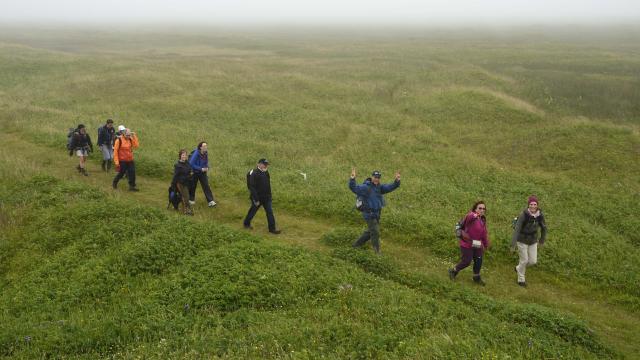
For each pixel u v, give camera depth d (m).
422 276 13.42
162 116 33.34
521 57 62.78
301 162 25.50
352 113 34.62
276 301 11.44
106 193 17.84
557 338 10.84
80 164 20.73
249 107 35.75
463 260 13.50
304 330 10.09
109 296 11.90
